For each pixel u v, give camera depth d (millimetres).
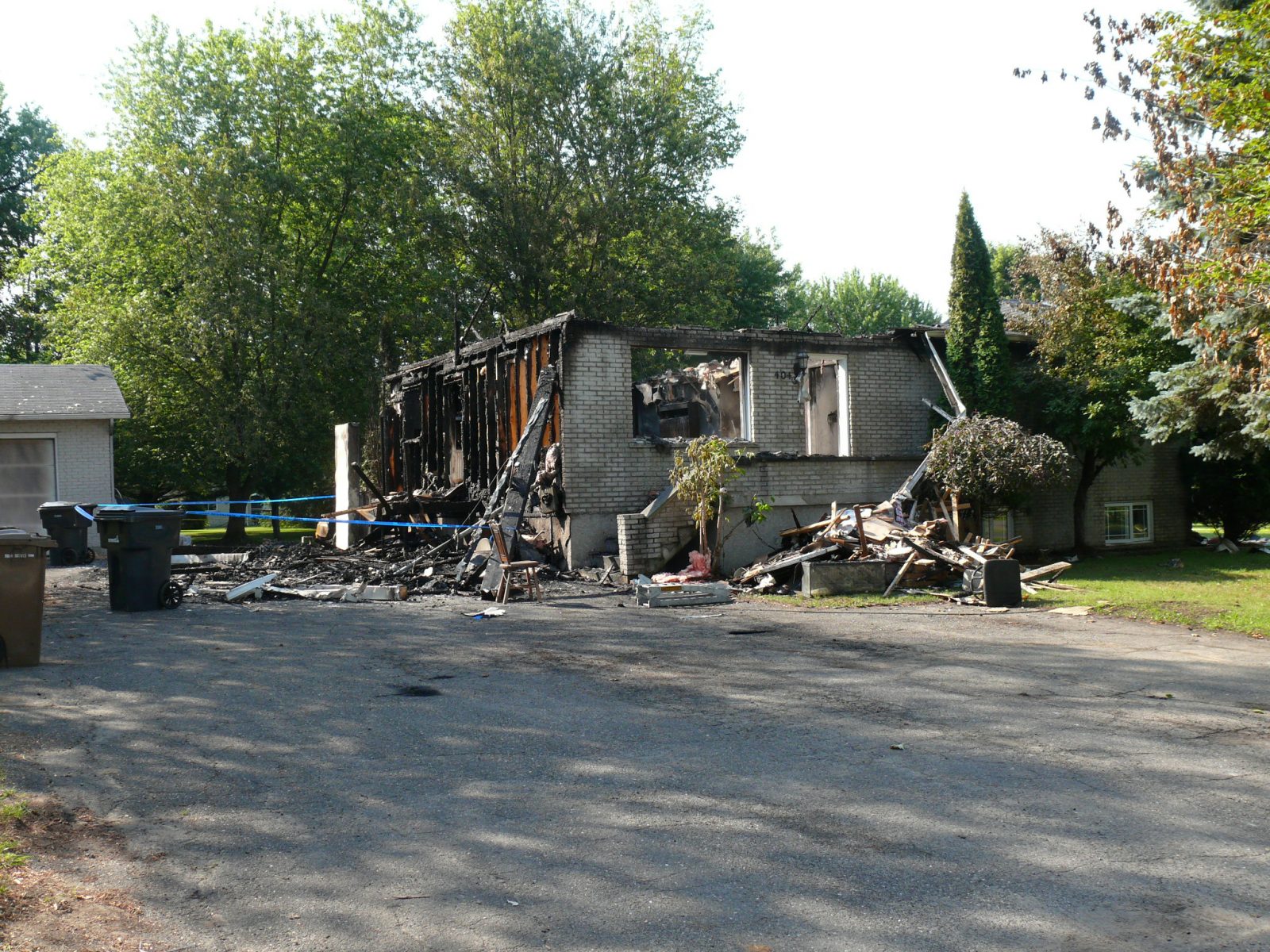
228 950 3885
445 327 36781
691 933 4035
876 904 4293
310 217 35219
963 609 13992
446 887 4484
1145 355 19609
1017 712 7750
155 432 34844
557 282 39031
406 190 35344
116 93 32594
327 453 35500
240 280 30531
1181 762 6379
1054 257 19734
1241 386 15883
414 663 9766
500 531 15656
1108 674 9305
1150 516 24031
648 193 41031
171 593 13773
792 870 4660
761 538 18906
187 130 32344
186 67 32562
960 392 20906
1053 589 15820
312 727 7258
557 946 3924
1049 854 4848
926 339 21344
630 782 5988
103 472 25156
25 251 46562
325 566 18969
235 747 6703
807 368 22234
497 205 37219
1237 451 17734
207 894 4398
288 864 4738
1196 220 11625
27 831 5051
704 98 44594
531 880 4559
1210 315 14133
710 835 5117
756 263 56125
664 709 7855
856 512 16359
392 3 37750
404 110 38031
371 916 4191
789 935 4012
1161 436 17703
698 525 17250
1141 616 13086
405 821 5320
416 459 25703
